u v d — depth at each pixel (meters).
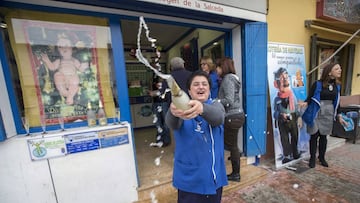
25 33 1.48
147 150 3.05
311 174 2.47
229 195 2.08
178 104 0.67
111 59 1.79
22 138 1.44
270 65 2.62
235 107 2.08
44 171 1.51
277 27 2.76
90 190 1.68
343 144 3.63
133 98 4.50
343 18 3.42
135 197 1.88
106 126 1.72
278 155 2.62
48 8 1.51
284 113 2.70
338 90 2.47
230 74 2.08
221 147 1.12
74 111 1.69
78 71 1.68
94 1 1.56
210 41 3.07
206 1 1.94
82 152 1.62
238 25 2.46
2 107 1.35
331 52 3.90
